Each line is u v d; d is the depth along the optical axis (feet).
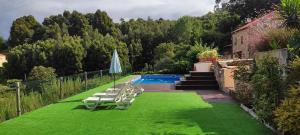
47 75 131.95
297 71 26.86
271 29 48.60
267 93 29.22
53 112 39.19
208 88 65.87
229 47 143.13
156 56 148.66
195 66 86.17
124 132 28.48
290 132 24.66
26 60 157.17
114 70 52.70
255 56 45.37
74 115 36.94
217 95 53.42
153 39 171.32
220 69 62.90
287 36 41.50
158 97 51.55
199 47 110.83
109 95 44.39
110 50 149.89
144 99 49.16
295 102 23.20
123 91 43.27
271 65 30.01
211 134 27.12
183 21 168.86
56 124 32.42
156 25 191.42
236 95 46.75
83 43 153.07
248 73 40.06
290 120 22.49
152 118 34.32
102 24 198.08
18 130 30.35
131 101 43.06
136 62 167.32
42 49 156.25
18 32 200.85
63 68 150.20
